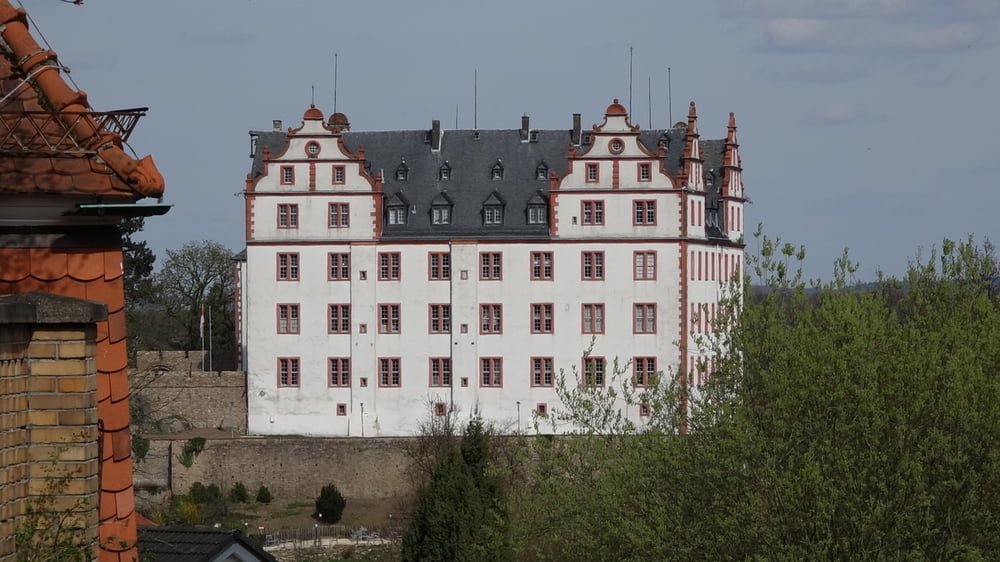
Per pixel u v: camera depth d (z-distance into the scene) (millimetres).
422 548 106750
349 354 185875
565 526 70438
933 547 57938
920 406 58344
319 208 186500
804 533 59531
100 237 31797
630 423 72250
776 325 65062
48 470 27062
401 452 175375
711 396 67375
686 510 64500
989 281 68688
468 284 185250
